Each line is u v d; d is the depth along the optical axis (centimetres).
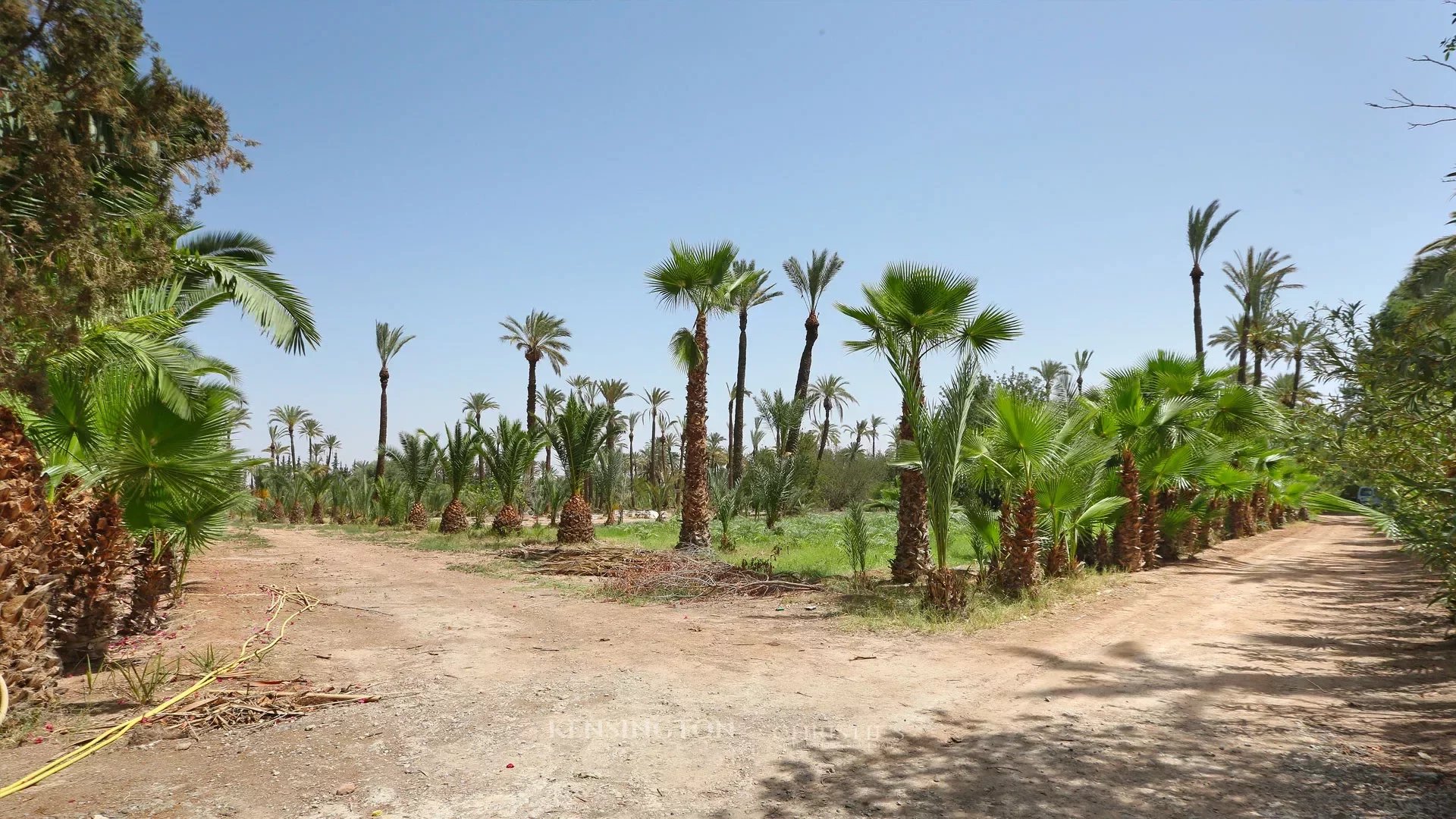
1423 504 688
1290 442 749
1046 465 1117
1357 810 374
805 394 3020
